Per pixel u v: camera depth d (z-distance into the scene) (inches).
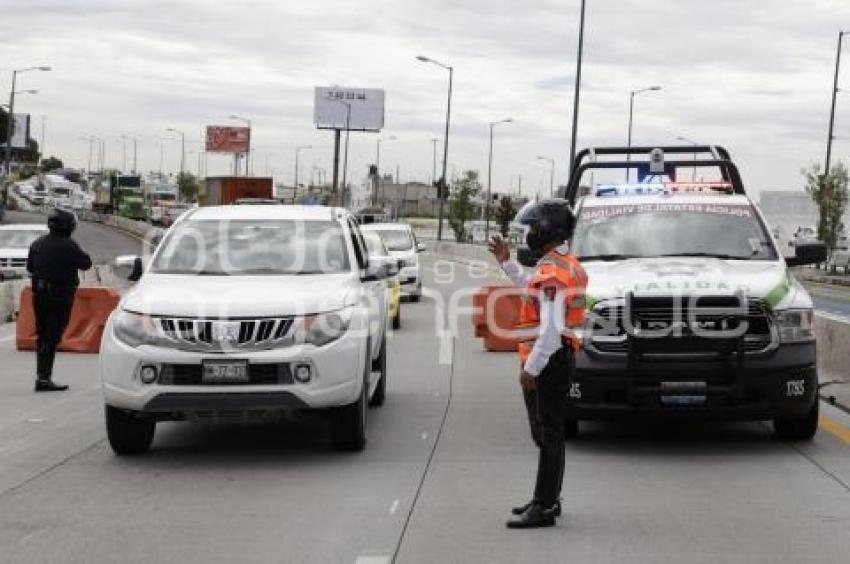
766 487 306.5
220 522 272.1
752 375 339.6
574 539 255.4
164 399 330.3
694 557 240.4
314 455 355.9
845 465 334.6
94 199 5172.2
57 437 388.2
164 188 5334.6
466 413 439.5
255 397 329.7
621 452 358.9
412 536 258.5
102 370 340.5
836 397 459.5
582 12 1512.1
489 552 245.3
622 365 341.1
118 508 286.8
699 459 346.3
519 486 309.4
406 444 374.0
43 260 491.2
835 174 2266.2
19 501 294.7
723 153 487.2
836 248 2324.1
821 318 547.2
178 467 338.6
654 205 421.4
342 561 238.8
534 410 266.4
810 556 240.1
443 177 2679.6
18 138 5718.5
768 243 399.2
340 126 4271.7
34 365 590.6
